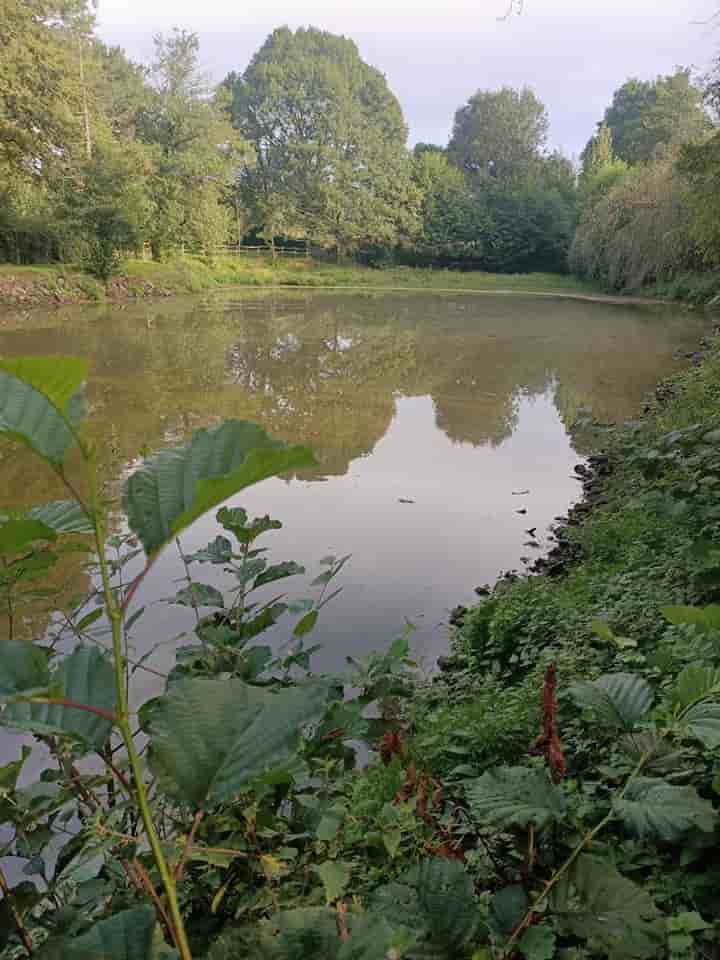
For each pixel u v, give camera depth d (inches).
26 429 29.8
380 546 238.2
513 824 62.6
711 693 61.5
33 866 61.9
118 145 1268.5
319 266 1889.8
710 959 65.6
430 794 73.2
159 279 1331.2
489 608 172.9
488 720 116.0
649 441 299.0
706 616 64.1
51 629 157.2
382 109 2185.0
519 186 2033.7
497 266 1961.1
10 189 1119.6
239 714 31.7
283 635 177.9
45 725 30.4
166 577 203.6
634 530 211.9
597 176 1718.8
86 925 54.7
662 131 1727.4
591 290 1494.8
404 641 95.5
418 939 44.3
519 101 2377.0
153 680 147.6
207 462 31.5
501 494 294.5
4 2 926.4
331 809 76.5
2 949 54.2
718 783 68.7
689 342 728.3
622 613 149.5
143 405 442.0
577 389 508.4
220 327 858.8
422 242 1939.0
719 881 71.6
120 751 104.3
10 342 687.1
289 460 28.1
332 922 32.3
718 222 572.1
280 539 242.8
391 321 951.0
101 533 31.0
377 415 436.8
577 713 113.2
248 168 1875.0
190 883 70.9
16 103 962.1
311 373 568.4
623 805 56.7
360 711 85.5
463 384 533.3
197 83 1507.1
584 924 48.7
